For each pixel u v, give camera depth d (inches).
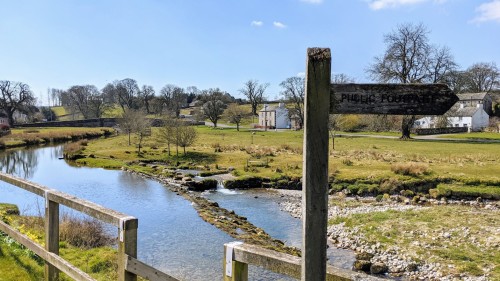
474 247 608.7
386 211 853.8
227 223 784.9
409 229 711.1
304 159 109.3
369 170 1259.2
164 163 1712.6
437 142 2251.5
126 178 1358.3
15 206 663.8
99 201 992.9
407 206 939.3
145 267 146.6
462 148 1909.4
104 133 3417.8
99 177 1376.7
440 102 109.4
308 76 107.3
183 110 5565.9
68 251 385.1
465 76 3356.3
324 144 107.8
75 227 467.5
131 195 1071.6
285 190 1212.5
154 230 728.3
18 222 437.1
